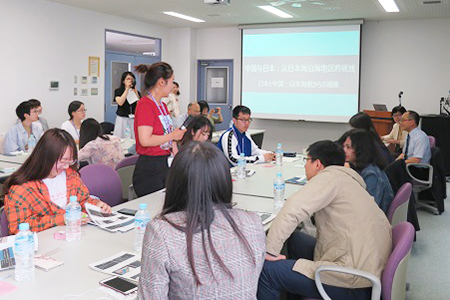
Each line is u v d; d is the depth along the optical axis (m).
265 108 9.06
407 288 3.18
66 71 7.21
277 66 8.86
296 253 2.51
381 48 8.21
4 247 1.81
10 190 2.15
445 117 7.11
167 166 3.13
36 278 1.61
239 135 4.23
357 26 8.09
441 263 3.69
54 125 7.09
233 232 1.19
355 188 2.07
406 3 6.46
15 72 6.42
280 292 2.14
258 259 1.21
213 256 1.14
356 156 2.80
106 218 2.34
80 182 2.45
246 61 9.11
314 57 8.53
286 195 2.98
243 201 2.84
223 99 9.70
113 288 1.53
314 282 1.97
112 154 4.08
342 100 8.41
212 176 1.18
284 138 9.16
